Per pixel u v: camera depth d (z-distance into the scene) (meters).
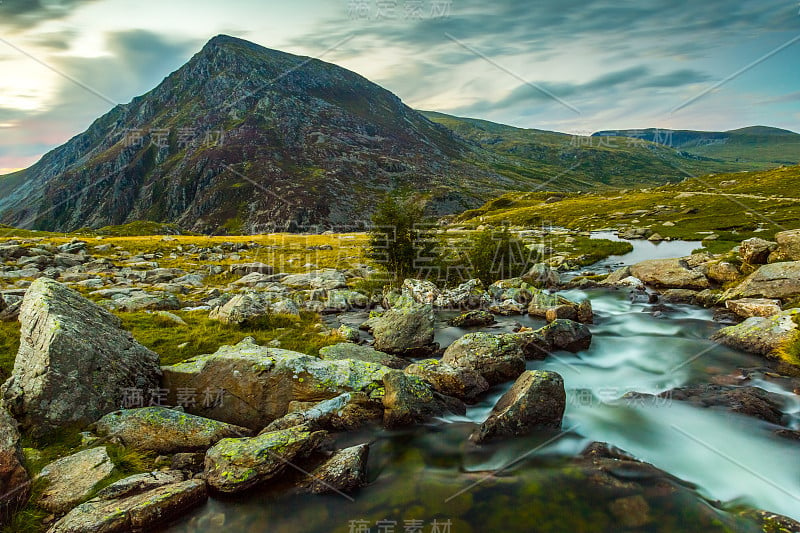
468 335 21.69
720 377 19.91
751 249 35.66
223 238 114.94
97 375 14.63
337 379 17.22
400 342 24.16
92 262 56.69
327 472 12.59
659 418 16.61
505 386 19.91
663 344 25.27
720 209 94.56
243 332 24.31
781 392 17.92
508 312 34.16
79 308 16.70
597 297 39.56
